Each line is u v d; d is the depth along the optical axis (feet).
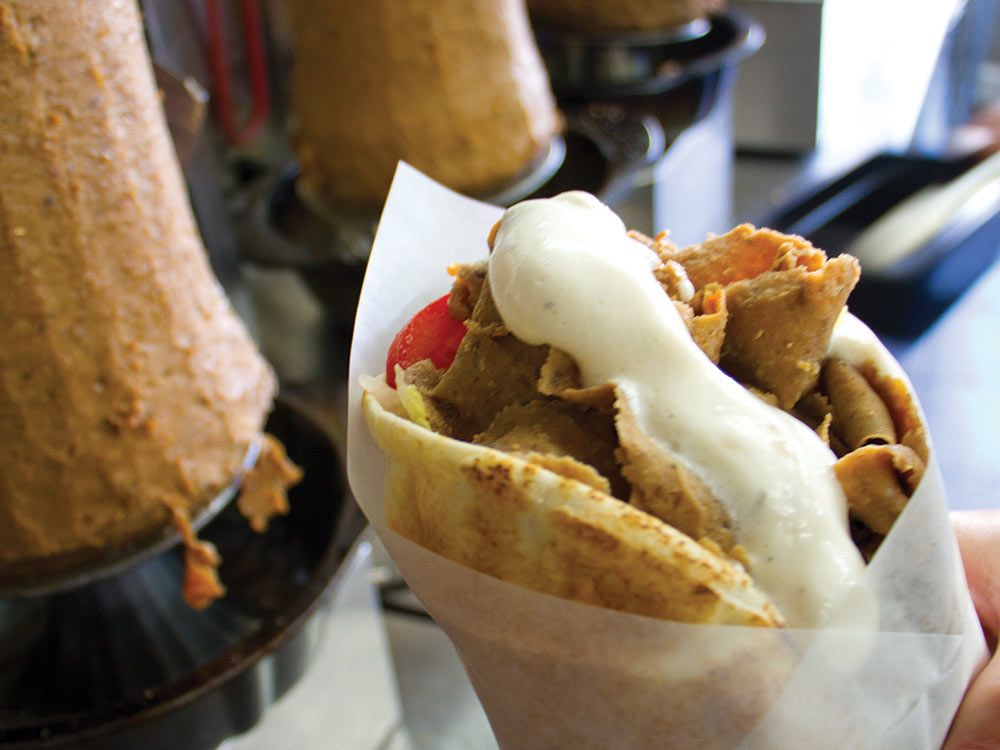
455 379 0.83
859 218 2.31
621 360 0.77
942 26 3.11
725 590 0.72
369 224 1.98
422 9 1.82
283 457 1.43
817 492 0.75
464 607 0.80
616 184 1.96
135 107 1.20
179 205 1.29
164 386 1.24
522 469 0.73
